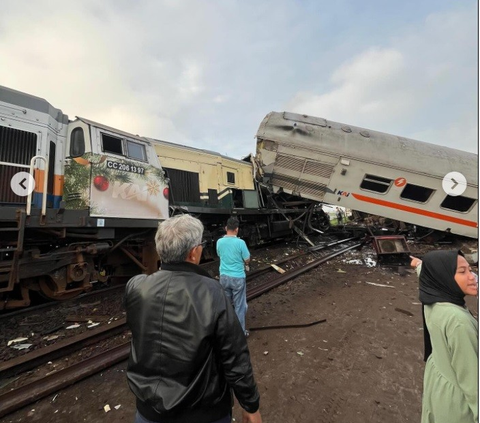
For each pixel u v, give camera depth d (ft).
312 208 39.27
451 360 4.01
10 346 10.25
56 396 7.80
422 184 27.22
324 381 8.53
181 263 4.25
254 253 30.42
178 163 23.71
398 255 25.71
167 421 3.54
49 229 13.26
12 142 13.05
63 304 14.11
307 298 16.35
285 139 28.40
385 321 13.00
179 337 3.60
